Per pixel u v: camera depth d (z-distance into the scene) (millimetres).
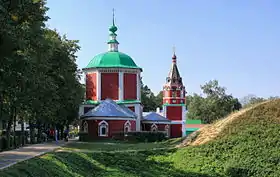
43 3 32469
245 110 43719
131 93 76625
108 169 33156
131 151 39281
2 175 18125
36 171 21797
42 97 41031
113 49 79938
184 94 85188
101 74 75938
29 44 29875
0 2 19750
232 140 37812
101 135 67562
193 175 32719
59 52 49938
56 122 59250
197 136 42688
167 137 73188
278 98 44531
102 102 71438
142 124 79500
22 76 26781
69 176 25641
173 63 86312
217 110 118562
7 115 36938
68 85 52344
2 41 20781
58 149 37500
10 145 40344
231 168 32469
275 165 32375
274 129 38406
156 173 33750
